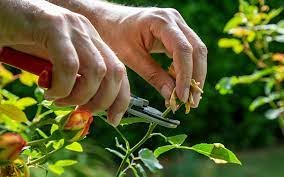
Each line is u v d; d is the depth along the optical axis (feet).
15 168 1.94
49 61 2.01
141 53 2.59
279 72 5.71
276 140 11.93
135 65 2.60
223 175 9.33
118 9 2.68
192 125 11.05
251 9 5.46
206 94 11.06
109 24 2.66
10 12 1.81
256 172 10.05
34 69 2.02
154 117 2.31
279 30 5.37
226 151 2.50
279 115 5.93
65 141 2.02
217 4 10.93
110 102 1.93
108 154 7.55
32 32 1.79
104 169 6.64
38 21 1.79
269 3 10.17
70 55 1.77
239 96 11.41
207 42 10.90
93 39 1.92
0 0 1.81
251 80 5.52
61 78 1.77
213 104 11.20
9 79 4.08
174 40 2.36
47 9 1.82
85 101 1.87
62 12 1.85
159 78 2.51
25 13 1.81
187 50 2.32
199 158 9.55
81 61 1.83
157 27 2.45
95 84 1.84
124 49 2.61
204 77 2.44
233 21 5.49
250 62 11.02
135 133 9.98
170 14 2.48
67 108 2.52
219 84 5.28
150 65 2.56
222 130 11.46
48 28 1.78
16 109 2.15
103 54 1.91
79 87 1.84
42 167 2.46
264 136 11.71
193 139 11.20
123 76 1.93
